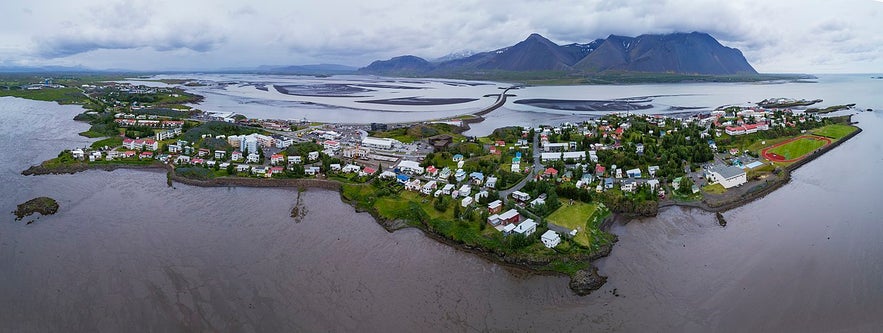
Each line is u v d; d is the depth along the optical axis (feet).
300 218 346.95
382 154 522.47
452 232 309.63
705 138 559.38
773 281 253.65
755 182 413.80
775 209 359.46
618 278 259.19
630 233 317.42
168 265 268.62
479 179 406.82
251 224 333.21
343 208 370.53
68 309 225.56
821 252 285.43
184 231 318.45
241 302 232.12
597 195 367.86
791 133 603.67
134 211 357.00
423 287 250.16
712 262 276.21
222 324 214.48
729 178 398.62
